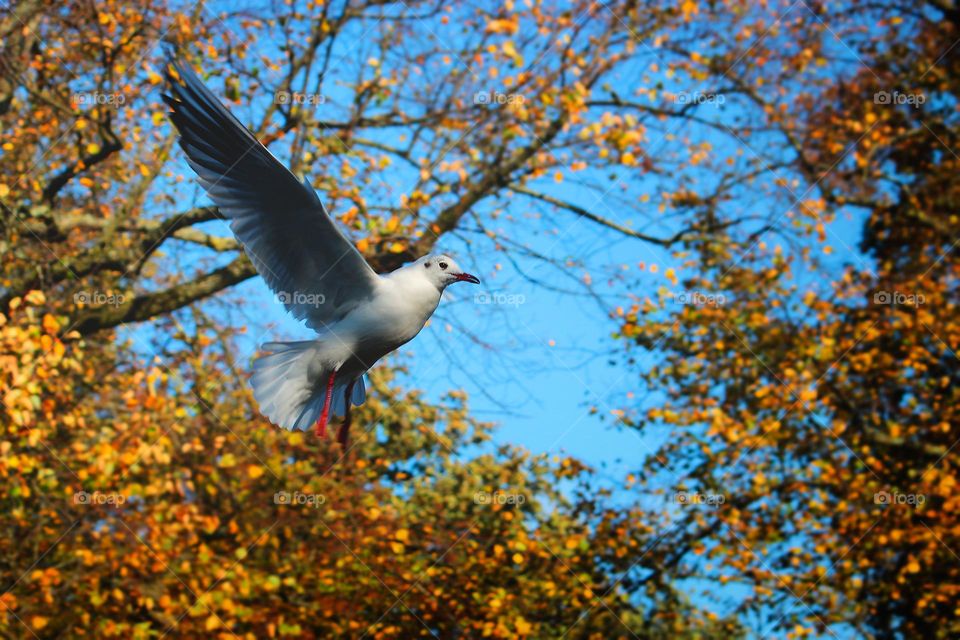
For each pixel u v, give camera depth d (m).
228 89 8.59
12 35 8.23
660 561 8.88
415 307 5.25
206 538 8.16
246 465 8.19
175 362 8.57
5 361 6.57
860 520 9.20
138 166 8.66
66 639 7.16
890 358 10.00
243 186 4.74
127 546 7.29
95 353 8.60
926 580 9.25
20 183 8.30
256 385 5.26
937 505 9.42
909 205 11.78
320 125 9.27
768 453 9.62
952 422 10.08
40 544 7.32
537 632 8.36
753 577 8.91
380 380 8.89
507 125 9.31
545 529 8.76
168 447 7.54
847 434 10.03
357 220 8.52
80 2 8.30
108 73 8.06
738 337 9.68
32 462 6.81
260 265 4.93
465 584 8.29
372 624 8.09
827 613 8.93
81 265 8.38
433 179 9.24
